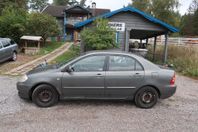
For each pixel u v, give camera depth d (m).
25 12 25.28
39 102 6.05
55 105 6.23
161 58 17.61
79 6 39.31
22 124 4.90
